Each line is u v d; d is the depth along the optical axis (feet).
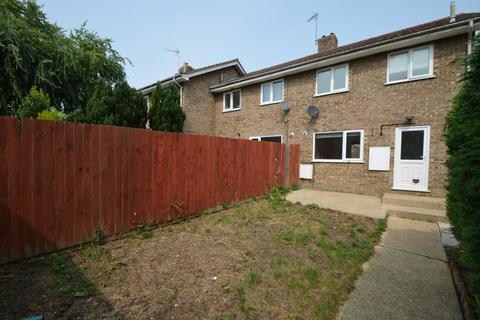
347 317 8.02
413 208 21.90
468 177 7.36
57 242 11.48
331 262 11.82
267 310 8.12
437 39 24.93
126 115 28.25
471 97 7.16
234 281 9.66
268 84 39.83
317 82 33.99
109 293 8.58
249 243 13.62
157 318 7.45
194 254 11.98
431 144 25.20
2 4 36.27
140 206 15.01
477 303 7.02
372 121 28.89
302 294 9.12
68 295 8.36
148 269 10.38
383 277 10.68
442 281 10.36
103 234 13.23
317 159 33.58
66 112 45.55
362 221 18.84
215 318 7.60
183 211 17.74
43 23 44.42
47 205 11.14
